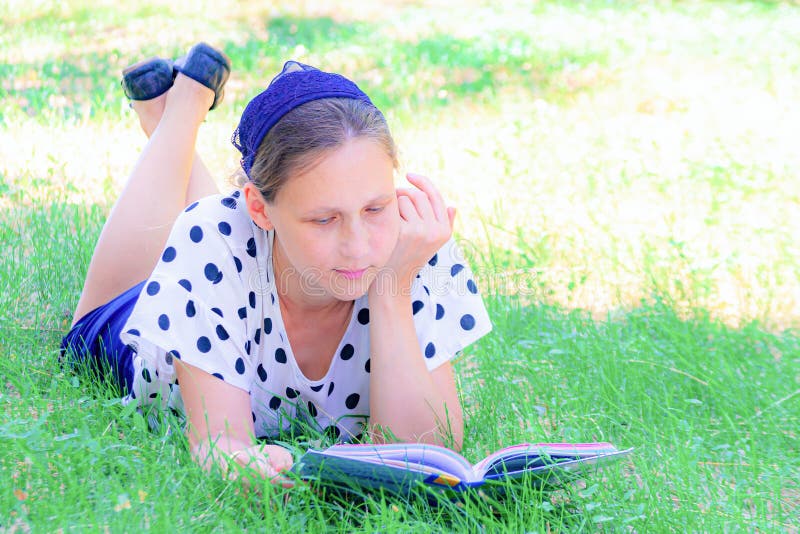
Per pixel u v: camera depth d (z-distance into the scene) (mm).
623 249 5520
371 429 2967
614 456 2662
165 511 2398
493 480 2631
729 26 14320
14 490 2500
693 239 5633
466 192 6535
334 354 3004
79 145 7082
